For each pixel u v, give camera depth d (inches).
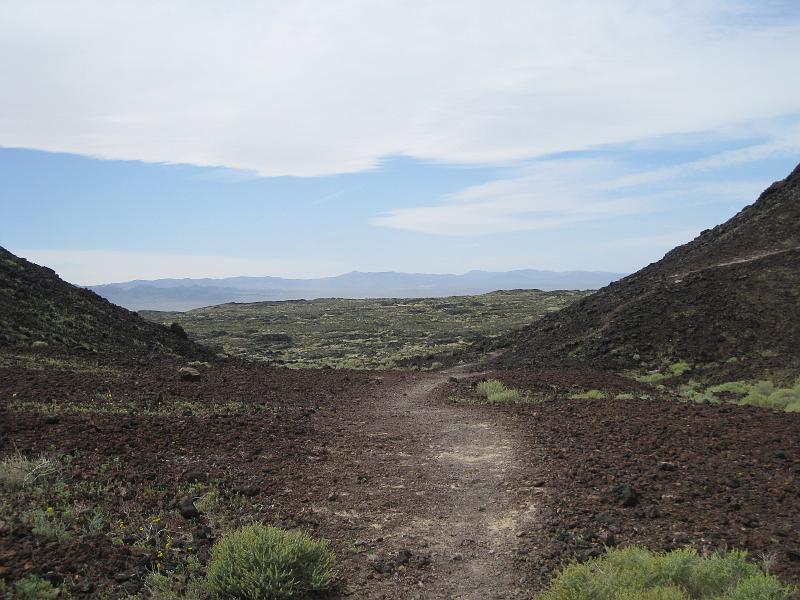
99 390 657.6
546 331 1537.9
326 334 3019.2
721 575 236.2
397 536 330.3
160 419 545.0
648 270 1749.5
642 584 234.8
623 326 1267.2
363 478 425.4
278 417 617.0
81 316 1170.0
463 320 3376.0
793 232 1462.8
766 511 328.8
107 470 385.1
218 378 892.0
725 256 1493.6
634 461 431.8
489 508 370.0
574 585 243.0
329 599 263.4
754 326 1126.4
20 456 376.5
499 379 985.5
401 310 3973.9
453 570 290.8
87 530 296.4
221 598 250.2
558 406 701.9
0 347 878.4
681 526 315.9
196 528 314.2
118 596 240.4
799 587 242.1
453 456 493.4
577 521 332.5
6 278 1162.6
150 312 4785.9
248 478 407.5
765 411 615.2
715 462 420.5
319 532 330.3
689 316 1222.9
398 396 873.5
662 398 850.1
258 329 3282.5
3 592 226.4
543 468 438.6
